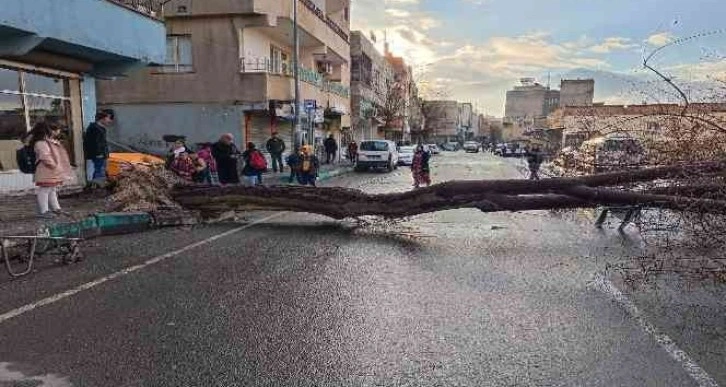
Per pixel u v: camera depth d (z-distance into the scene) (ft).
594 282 19.52
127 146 69.41
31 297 17.19
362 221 33.12
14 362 12.38
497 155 215.10
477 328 14.82
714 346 13.57
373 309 16.38
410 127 254.27
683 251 22.39
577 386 11.43
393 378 11.79
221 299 17.21
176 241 26.81
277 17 70.69
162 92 70.79
